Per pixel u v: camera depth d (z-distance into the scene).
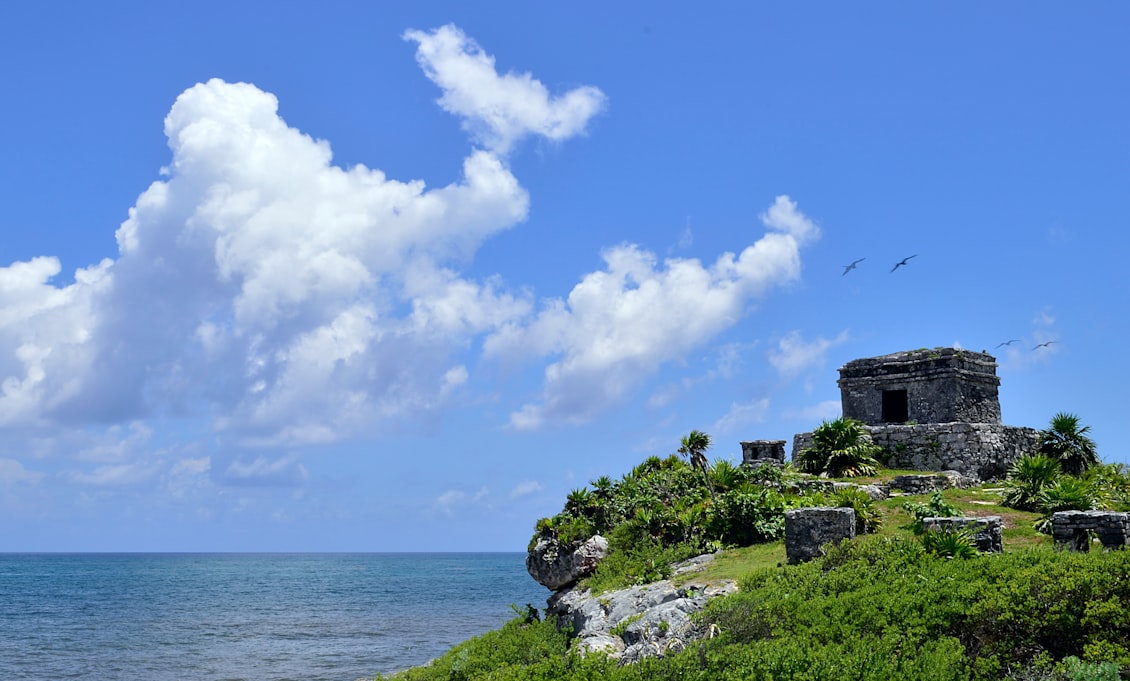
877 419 48.16
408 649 57.12
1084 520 24.41
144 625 71.75
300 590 120.56
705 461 42.50
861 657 16.78
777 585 22.86
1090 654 15.89
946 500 36.84
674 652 20.95
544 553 38.84
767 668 16.84
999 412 48.72
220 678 46.47
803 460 43.53
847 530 26.94
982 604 17.83
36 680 45.91
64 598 103.69
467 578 161.12
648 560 33.44
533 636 32.09
